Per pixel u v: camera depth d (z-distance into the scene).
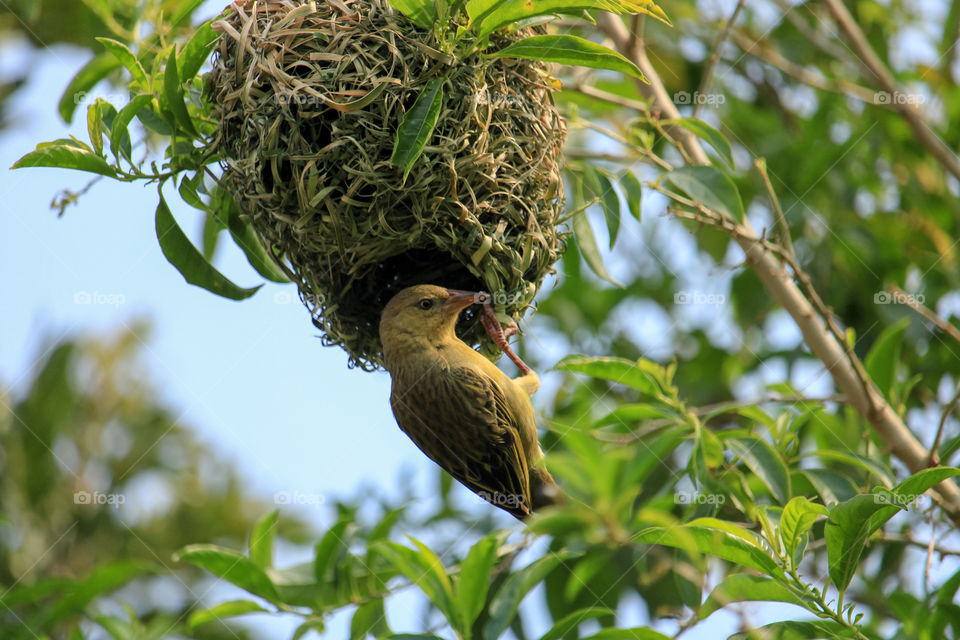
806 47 12.71
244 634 11.53
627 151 9.94
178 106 7.69
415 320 8.62
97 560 12.00
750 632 6.66
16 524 11.74
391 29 7.21
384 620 8.44
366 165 7.25
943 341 11.35
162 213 7.93
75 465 12.39
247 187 7.64
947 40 12.18
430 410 8.62
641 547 8.72
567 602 10.27
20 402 12.21
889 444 8.71
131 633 9.19
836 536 6.33
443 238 7.72
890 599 8.40
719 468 8.36
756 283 12.05
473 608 7.63
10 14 12.41
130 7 8.77
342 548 8.51
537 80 7.95
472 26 6.94
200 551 7.97
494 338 8.14
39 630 9.26
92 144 7.65
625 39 9.67
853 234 11.62
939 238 11.97
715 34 12.30
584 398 10.98
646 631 7.13
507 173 7.79
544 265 8.27
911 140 12.06
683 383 11.93
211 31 7.61
